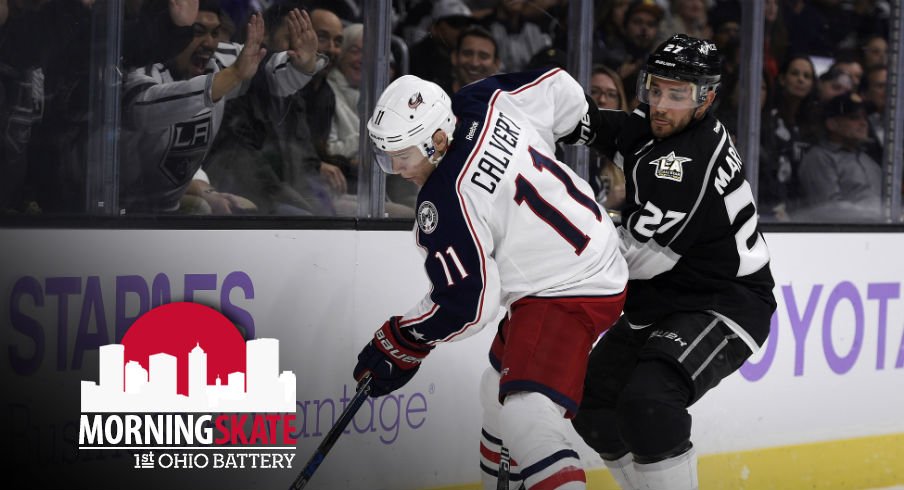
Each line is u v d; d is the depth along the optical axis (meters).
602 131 8.18
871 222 11.74
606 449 8.52
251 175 8.90
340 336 9.00
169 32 8.37
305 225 8.77
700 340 7.48
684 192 7.33
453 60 9.95
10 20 7.69
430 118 6.83
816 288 11.22
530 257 7.03
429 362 9.32
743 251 7.70
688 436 7.28
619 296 7.28
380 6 9.34
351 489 9.01
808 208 11.46
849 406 11.49
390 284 9.25
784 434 11.09
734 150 7.73
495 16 10.05
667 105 7.34
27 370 7.69
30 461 7.73
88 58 8.05
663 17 10.70
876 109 11.69
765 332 7.77
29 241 7.69
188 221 8.25
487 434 8.17
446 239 6.79
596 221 7.27
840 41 11.41
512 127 7.17
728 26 10.95
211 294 8.38
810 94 11.34
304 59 9.01
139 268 8.09
